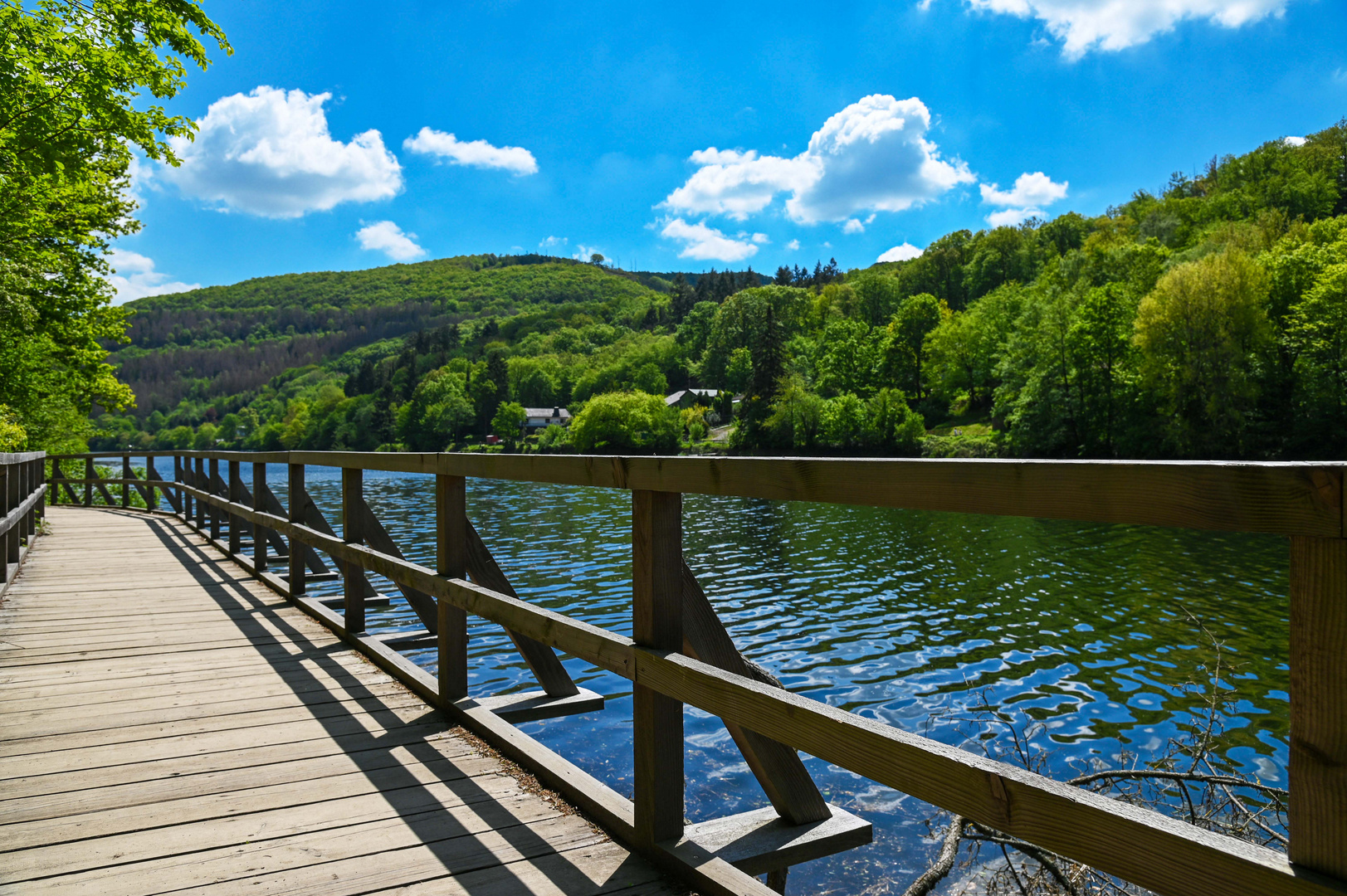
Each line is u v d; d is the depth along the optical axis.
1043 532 21.58
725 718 1.88
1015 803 1.25
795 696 1.72
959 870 3.79
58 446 23.12
